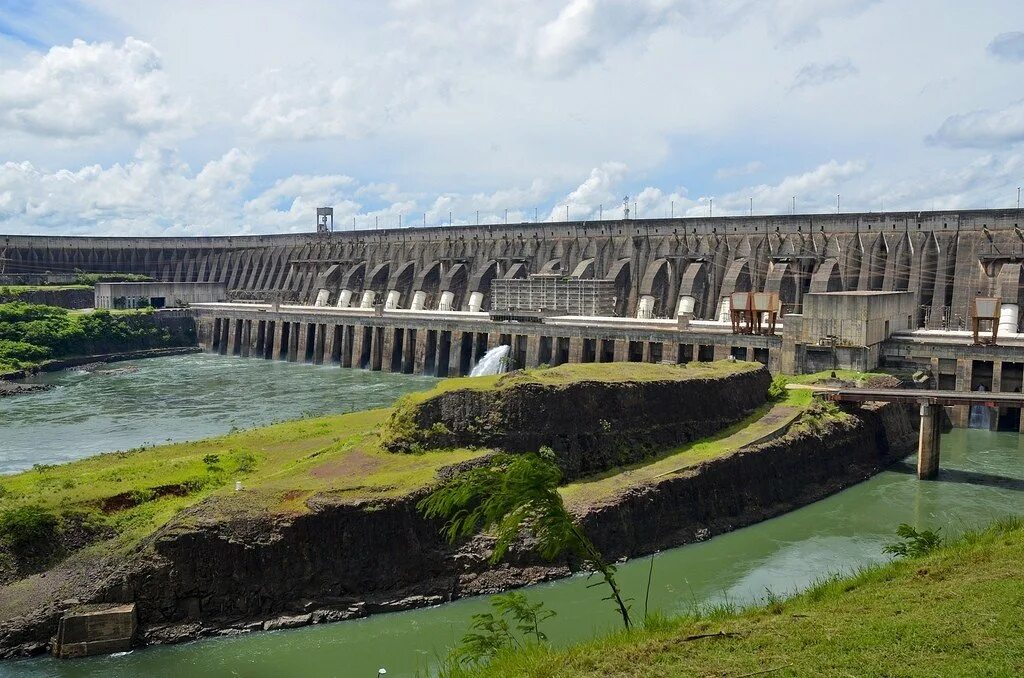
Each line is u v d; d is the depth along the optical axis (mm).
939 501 79625
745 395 92312
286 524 57406
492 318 154875
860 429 91688
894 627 31297
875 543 68938
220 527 56406
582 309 154125
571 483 72000
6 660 50625
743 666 29375
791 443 83000
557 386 76375
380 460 70062
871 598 35812
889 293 116875
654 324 137125
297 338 188375
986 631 30000
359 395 138375
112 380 156125
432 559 59906
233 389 145500
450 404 74062
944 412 110875
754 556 66562
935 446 87625
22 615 52469
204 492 66875
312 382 153625
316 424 93562
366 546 58719
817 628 32438
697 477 73188
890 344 114625
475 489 32250
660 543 68062
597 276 173000
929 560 40469
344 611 56000
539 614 55375
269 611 55500
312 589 56812
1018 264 124000
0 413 122875
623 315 166500
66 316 187125
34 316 183250
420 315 166750
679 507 71000
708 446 80438
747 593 58625
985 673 26953
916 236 138750
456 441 72812
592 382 78438
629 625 35562
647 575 62750
